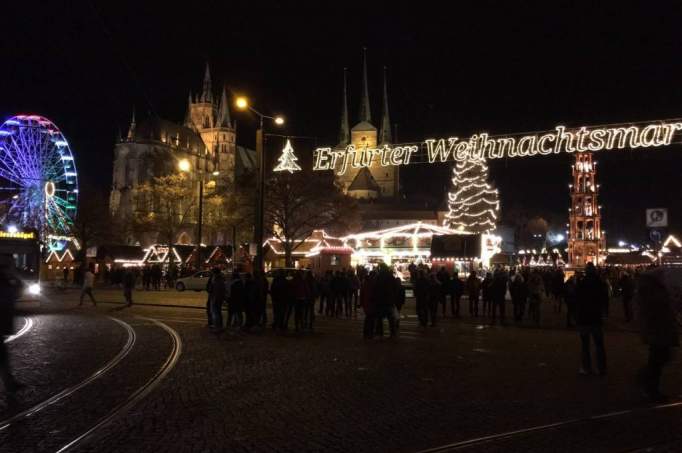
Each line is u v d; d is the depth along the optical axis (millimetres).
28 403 9641
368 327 18578
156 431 8008
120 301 37375
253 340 18125
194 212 88938
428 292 23203
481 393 10500
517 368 13203
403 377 12023
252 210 66250
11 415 8883
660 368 10094
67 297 41375
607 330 22453
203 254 70625
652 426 8328
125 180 160250
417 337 19266
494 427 8250
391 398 10078
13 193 61438
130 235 102188
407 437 7754
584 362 12453
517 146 27656
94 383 11273
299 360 14211
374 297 18547
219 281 21016
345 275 27906
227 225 73125
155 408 9336
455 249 43000
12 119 60594
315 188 63188
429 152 29453
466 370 12891
